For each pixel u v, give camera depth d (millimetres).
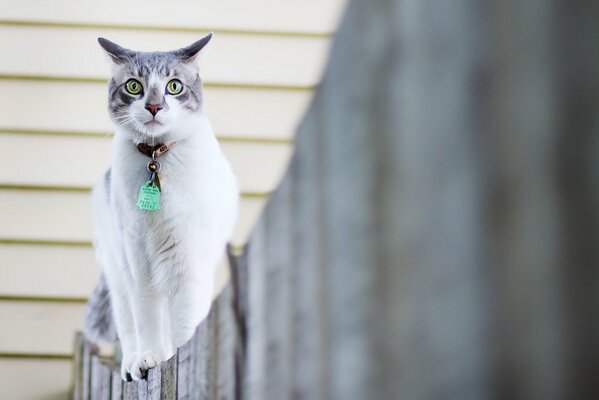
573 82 372
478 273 431
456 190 455
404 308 520
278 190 1001
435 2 482
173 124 3189
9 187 4270
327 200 713
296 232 860
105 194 3533
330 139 708
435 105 482
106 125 4312
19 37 4305
